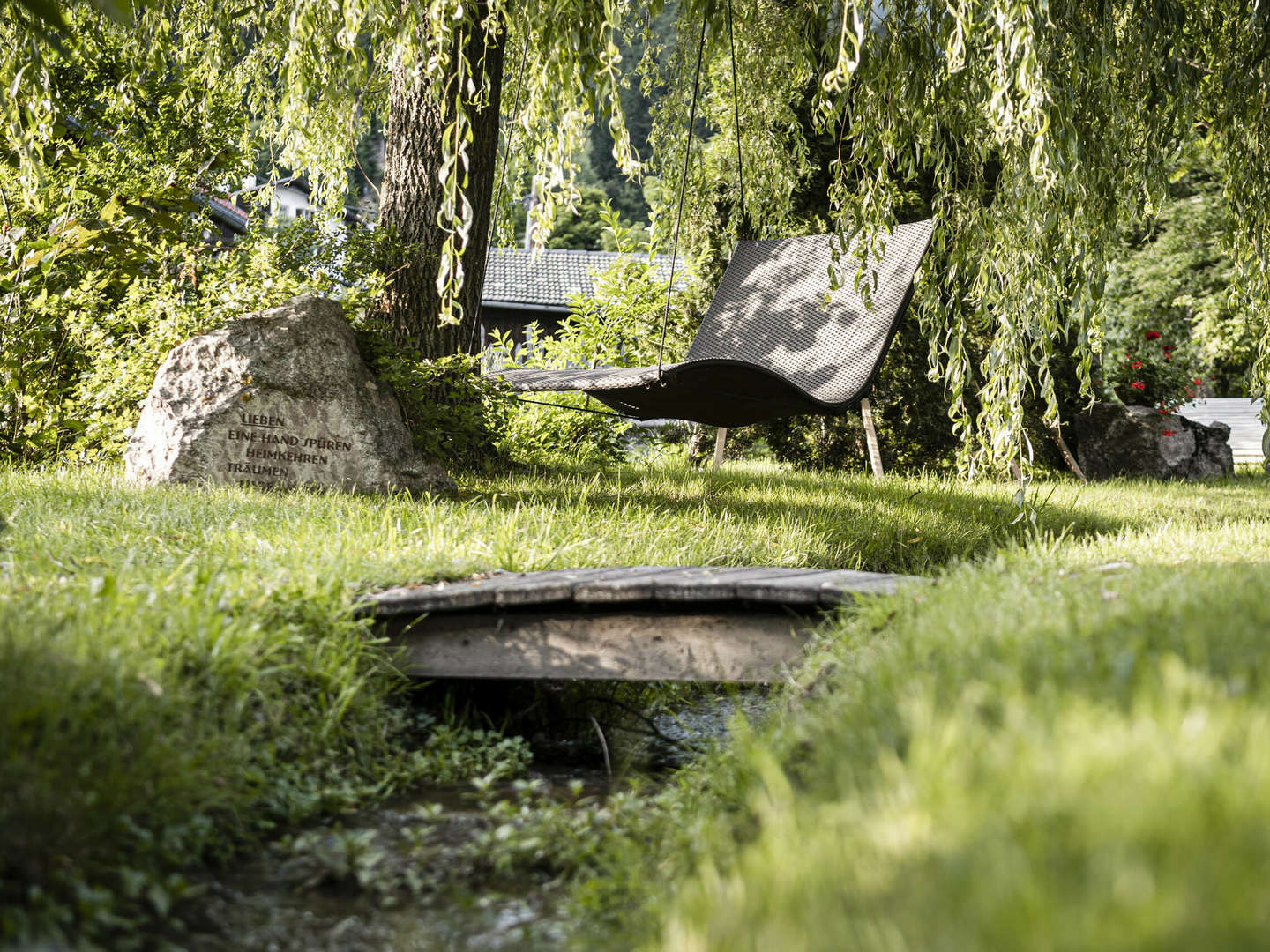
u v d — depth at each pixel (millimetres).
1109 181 6016
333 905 2270
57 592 2955
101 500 5188
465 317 8047
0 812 1906
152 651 2609
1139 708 1679
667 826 2498
